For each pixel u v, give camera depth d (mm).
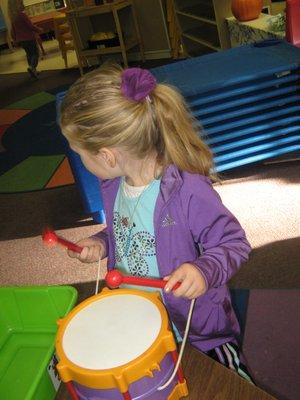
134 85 659
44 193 2646
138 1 4703
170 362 560
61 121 691
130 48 4777
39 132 3576
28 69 5215
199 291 625
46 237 649
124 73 666
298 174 2195
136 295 617
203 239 758
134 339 547
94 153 691
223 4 3355
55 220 2332
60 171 2863
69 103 679
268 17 3146
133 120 664
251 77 2029
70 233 2184
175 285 596
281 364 1299
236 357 840
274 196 2059
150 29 4809
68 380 542
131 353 529
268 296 1521
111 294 626
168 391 562
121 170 732
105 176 741
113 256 849
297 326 1399
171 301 784
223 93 2035
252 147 2162
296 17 2393
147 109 674
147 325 564
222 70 2158
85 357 539
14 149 3365
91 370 518
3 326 1124
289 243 1740
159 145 716
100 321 585
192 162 731
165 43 4816
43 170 2932
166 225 755
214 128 2064
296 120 2162
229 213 758
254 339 1393
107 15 4930
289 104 2164
